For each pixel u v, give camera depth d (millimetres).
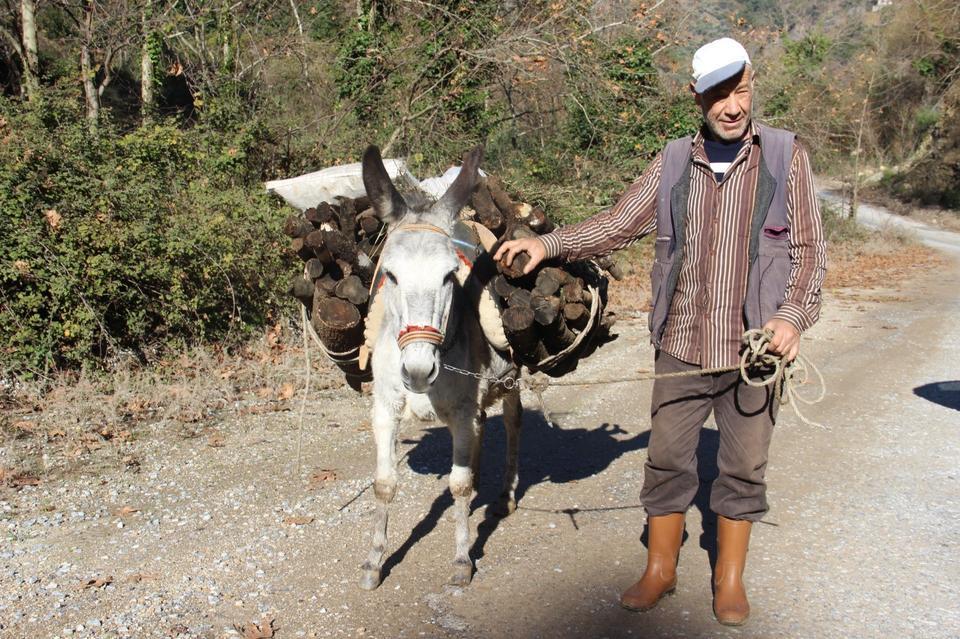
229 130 10656
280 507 4719
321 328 3820
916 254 24828
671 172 3373
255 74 12539
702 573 3934
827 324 11664
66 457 5406
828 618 3498
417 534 4371
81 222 7109
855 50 46125
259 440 5910
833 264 20656
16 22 12258
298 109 13859
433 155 13406
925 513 4734
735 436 3377
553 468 5531
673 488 3527
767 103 19969
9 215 6832
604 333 4469
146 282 7570
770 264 3240
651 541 3605
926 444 6094
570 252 3590
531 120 17141
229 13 12711
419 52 13500
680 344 3395
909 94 46781
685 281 3373
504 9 14297
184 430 6051
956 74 43844
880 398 7453
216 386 6973
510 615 3520
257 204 9195
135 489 4953
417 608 3572
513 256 3584
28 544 4156
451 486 3840
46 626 3357
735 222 3250
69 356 6875
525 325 3625
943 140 43281
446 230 3385
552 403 7172
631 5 15766
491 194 4086
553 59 13711
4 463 5211
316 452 5691
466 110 14531
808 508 4801
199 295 7797
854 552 4191
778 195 3221
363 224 4066
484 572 3936
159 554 4078
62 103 8477
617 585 3807
